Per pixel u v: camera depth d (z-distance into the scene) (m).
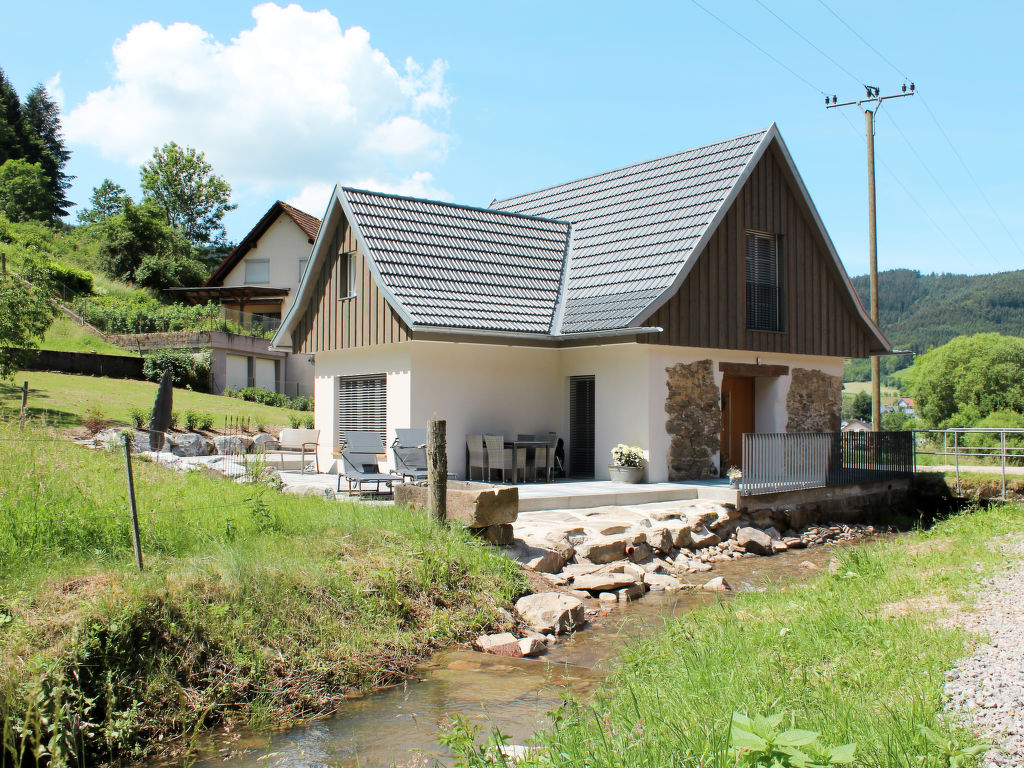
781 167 20.44
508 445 18.59
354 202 18.91
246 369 38.91
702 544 14.64
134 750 6.46
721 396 19.77
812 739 4.09
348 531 10.71
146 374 34.22
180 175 71.56
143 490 10.85
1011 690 5.64
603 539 12.71
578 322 18.44
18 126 78.00
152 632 7.28
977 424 47.66
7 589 7.31
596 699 6.80
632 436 18.19
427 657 8.73
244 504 11.10
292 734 6.84
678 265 18.00
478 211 20.95
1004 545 11.61
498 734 5.70
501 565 10.82
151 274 53.66
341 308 19.78
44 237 58.78
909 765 4.52
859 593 9.18
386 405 18.70
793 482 17.41
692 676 6.62
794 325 20.73
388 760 6.30
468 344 18.41
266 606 8.22
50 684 6.29
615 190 22.23
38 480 9.72
